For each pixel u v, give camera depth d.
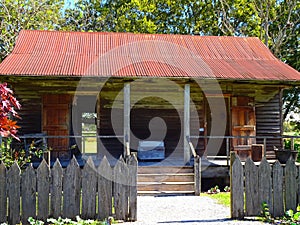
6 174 6.52
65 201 6.68
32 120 14.09
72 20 31.23
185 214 7.78
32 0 25.47
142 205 8.95
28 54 13.83
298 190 7.12
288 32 28.86
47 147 12.53
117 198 6.92
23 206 6.53
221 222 6.89
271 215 7.04
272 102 15.23
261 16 25.30
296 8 28.48
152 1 30.16
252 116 14.49
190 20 29.84
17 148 13.38
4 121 4.77
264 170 7.10
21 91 14.07
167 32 30.53
